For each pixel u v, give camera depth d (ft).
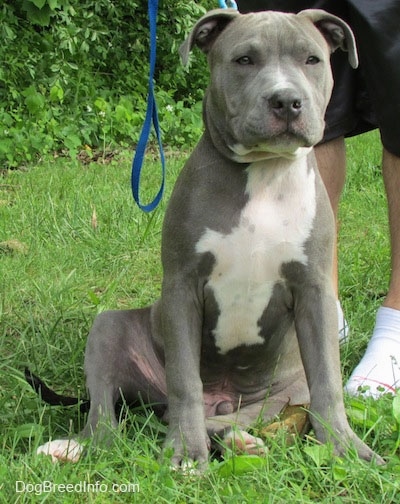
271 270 4.20
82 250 6.44
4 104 10.65
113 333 4.45
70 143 10.43
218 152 4.20
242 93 4.09
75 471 3.84
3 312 5.51
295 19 4.21
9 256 6.36
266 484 3.75
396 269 4.89
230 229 4.16
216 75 4.19
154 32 4.70
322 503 3.67
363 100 5.12
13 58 10.85
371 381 4.54
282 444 3.95
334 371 4.12
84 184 8.46
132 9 12.26
